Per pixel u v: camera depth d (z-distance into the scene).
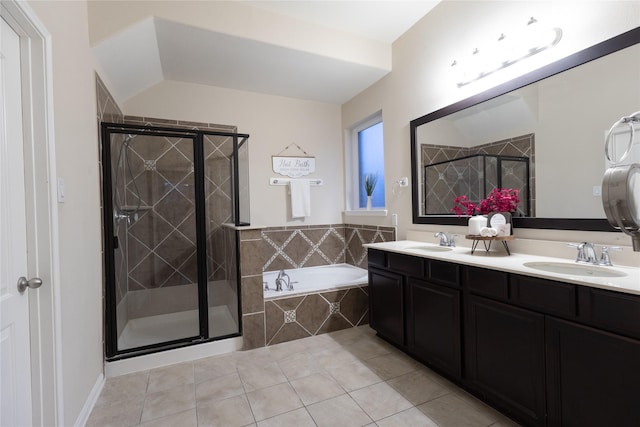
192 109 3.08
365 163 3.63
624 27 1.43
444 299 1.84
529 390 1.38
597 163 1.53
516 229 1.92
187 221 2.59
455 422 1.50
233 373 2.02
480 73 2.08
